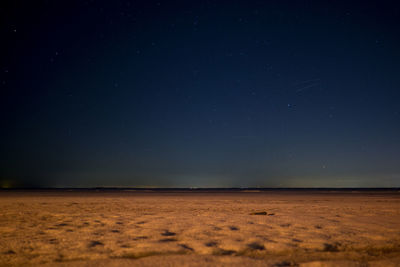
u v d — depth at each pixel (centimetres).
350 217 878
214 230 627
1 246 482
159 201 1838
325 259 421
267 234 583
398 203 1675
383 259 429
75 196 2630
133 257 422
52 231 631
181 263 377
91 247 472
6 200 1928
